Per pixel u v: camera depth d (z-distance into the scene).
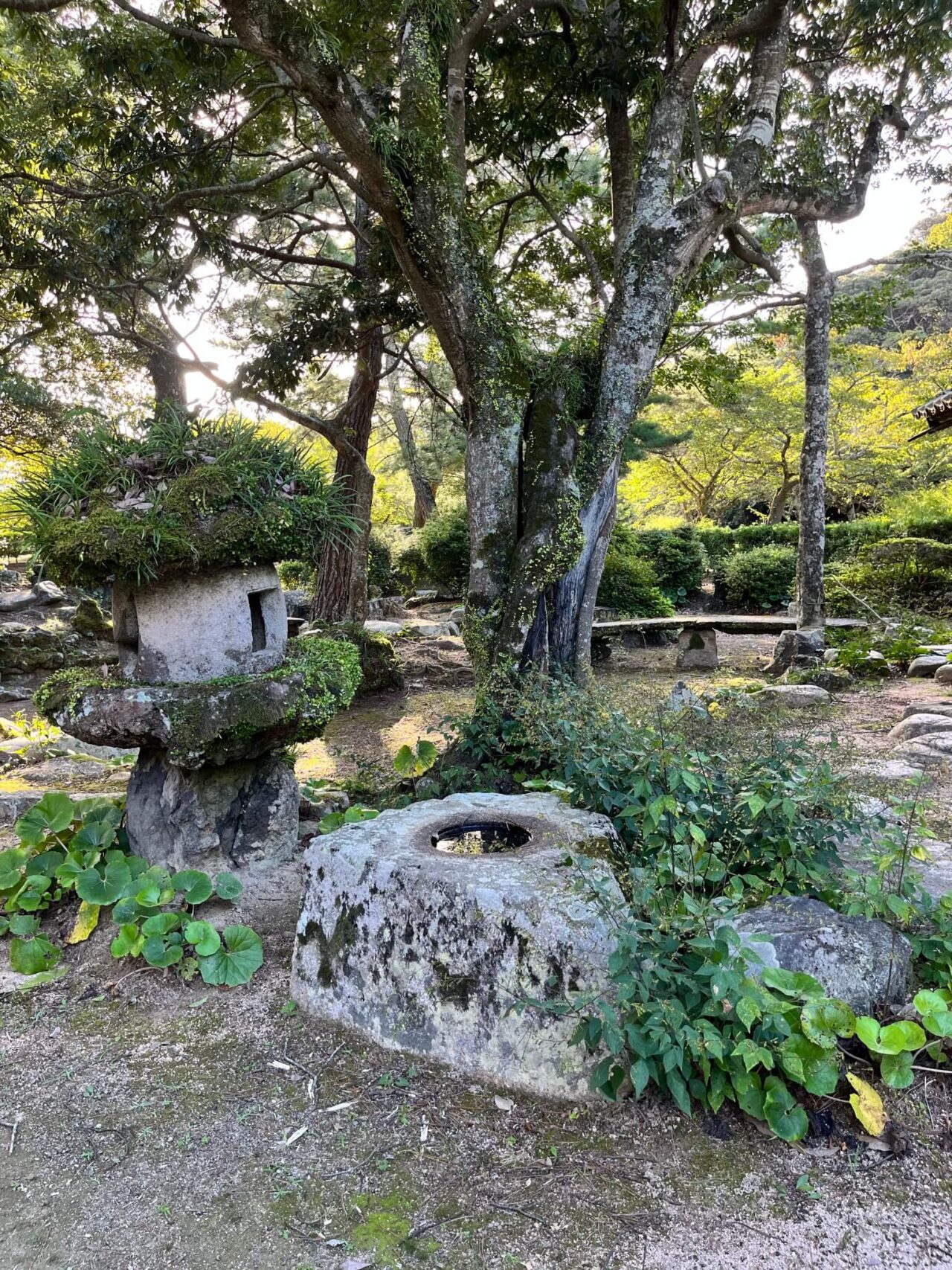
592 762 2.71
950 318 25.27
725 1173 1.67
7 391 9.65
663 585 16.95
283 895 3.00
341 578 8.89
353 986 2.24
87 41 5.98
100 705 2.66
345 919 2.28
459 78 4.20
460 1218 1.58
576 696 3.35
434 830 2.56
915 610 11.12
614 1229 1.54
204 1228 1.57
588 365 4.38
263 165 8.36
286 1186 1.68
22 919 2.84
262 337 7.56
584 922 1.97
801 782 2.49
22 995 2.52
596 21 5.20
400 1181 1.68
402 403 18.69
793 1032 1.79
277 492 2.89
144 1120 1.90
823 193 4.91
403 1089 1.98
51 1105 1.97
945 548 11.46
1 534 2.84
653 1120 1.83
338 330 7.38
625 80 5.19
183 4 5.35
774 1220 1.55
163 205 6.61
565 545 3.91
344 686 3.02
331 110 3.71
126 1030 2.30
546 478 4.00
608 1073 1.82
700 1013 1.85
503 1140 1.80
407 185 3.95
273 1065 2.10
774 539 18.59
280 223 9.30
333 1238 1.54
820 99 6.43
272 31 3.48
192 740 2.60
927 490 18.03
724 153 6.86
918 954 2.19
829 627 9.64
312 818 3.82
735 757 2.78
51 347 10.61
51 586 10.02
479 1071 2.01
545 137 6.31
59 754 5.56
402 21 4.12
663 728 2.69
